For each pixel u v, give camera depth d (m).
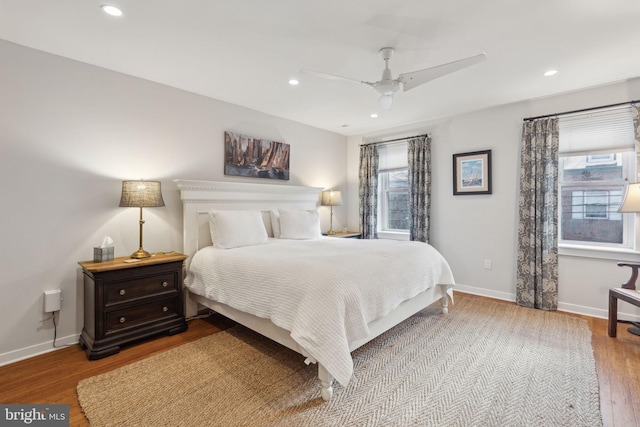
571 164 3.39
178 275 2.85
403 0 1.81
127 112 2.89
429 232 4.32
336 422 1.64
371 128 4.89
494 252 3.82
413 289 2.56
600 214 3.25
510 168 3.68
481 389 1.93
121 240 2.88
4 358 2.28
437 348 2.48
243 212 3.36
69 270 2.58
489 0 1.80
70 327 2.59
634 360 2.26
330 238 3.93
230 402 1.81
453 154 4.14
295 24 2.07
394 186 4.89
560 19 1.98
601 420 1.64
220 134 3.62
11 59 2.30
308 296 1.91
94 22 2.04
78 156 2.62
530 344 2.54
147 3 1.84
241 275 2.43
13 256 2.32
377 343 2.58
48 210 2.47
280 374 2.11
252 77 2.94
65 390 1.93
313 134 4.80
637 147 2.86
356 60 2.58
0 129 2.26
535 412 1.71
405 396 1.87
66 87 2.55
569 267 3.31
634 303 2.44
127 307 2.50
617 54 2.46
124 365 2.23
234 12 1.93
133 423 1.63
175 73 2.87
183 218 3.25
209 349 2.48
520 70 2.75
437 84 3.07
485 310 3.36
